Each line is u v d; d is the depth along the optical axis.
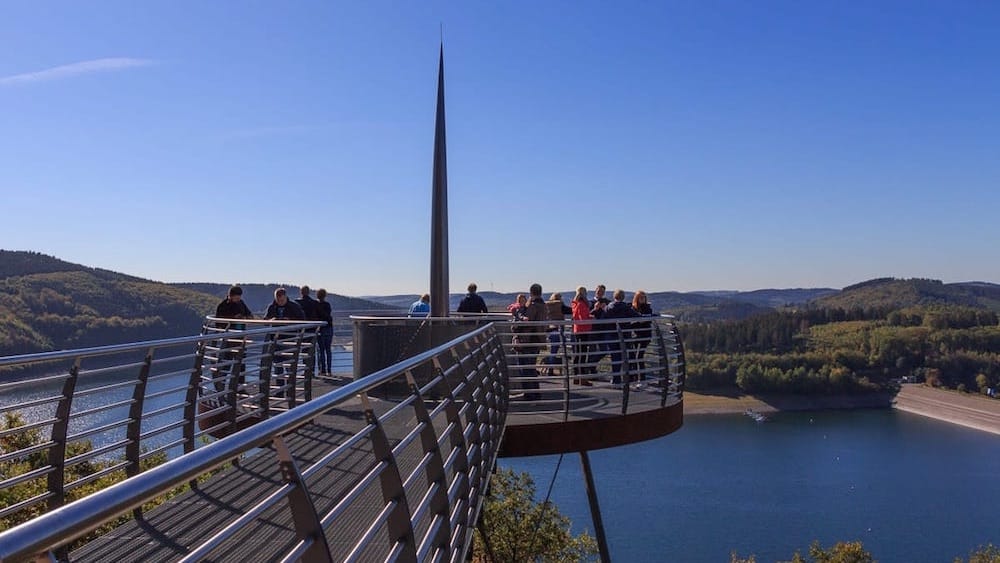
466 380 5.56
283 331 9.99
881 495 67.88
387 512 3.04
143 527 5.40
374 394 12.15
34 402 5.18
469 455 5.64
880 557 53.25
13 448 9.30
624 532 56.28
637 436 10.43
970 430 99.44
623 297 13.58
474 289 14.46
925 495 67.81
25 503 5.15
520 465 71.44
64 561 4.70
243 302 13.55
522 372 13.11
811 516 61.34
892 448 88.44
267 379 9.59
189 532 5.29
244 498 6.17
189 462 1.67
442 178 12.55
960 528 59.38
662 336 11.09
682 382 11.86
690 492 67.38
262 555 4.77
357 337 12.66
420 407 4.02
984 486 71.12
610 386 10.45
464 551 4.80
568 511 59.38
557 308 13.79
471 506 5.70
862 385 126.12
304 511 2.23
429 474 4.12
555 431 9.80
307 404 2.44
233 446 1.86
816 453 85.38
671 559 51.16
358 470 6.88
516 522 25.78
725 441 91.81
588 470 13.12
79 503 1.33
